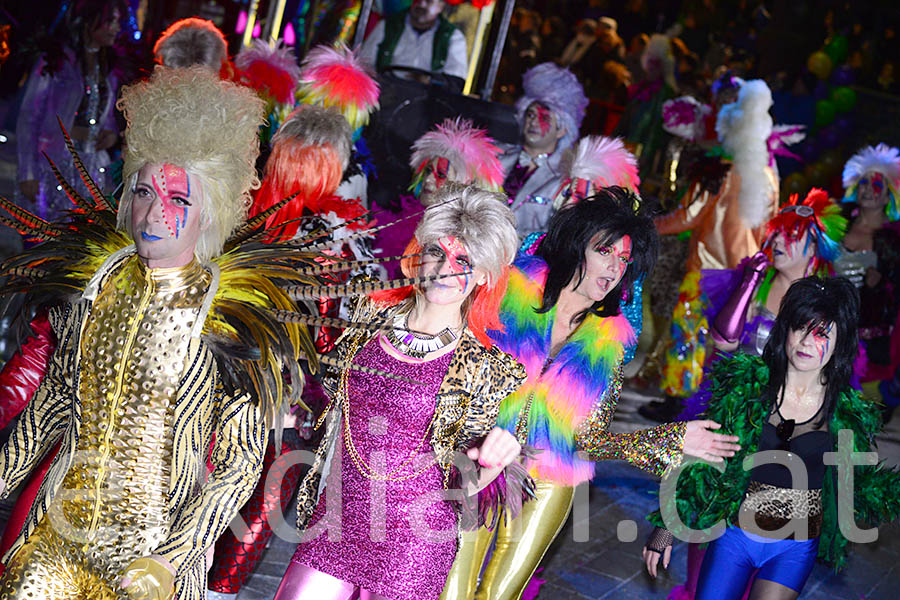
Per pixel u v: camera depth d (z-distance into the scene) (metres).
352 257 4.16
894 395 7.31
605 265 3.54
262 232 2.77
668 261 7.55
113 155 6.52
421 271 2.90
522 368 2.98
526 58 13.25
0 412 2.94
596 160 4.75
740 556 3.55
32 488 2.96
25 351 2.98
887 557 5.54
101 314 2.53
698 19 14.23
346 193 5.22
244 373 2.54
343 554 2.92
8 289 2.64
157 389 2.49
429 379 2.89
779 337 3.54
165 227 2.45
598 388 3.55
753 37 14.03
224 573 3.64
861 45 13.48
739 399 3.54
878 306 7.08
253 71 5.22
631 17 14.81
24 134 6.21
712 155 7.04
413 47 7.50
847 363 3.52
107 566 2.49
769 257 5.12
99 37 6.19
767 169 6.97
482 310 3.03
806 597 4.94
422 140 5.11
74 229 2.69
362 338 2.98
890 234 7.02
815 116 12.93
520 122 6.72
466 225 2.87
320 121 4.18
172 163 2.46
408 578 2.88
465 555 3.31
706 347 6.98
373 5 7.70
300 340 2.72
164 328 2.51
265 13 8.30
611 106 13.04
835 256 5.20
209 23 5.71
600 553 5.09
